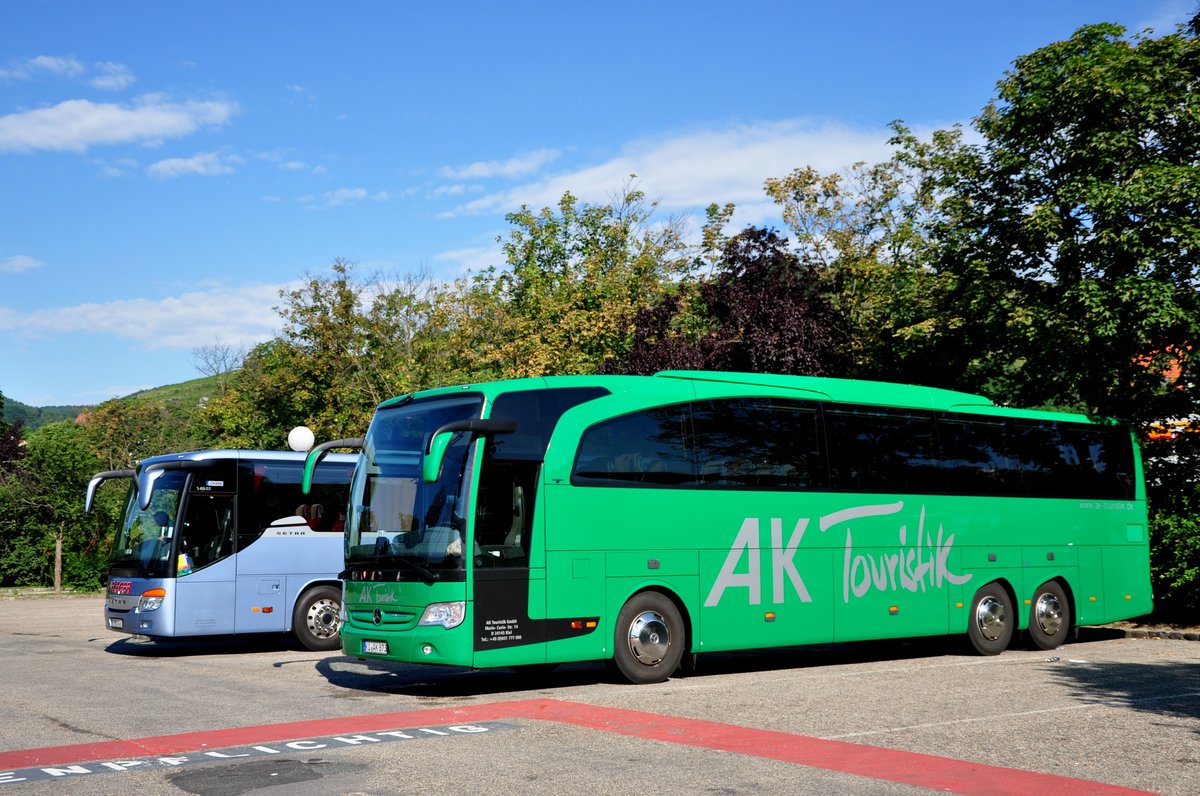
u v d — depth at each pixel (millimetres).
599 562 13422
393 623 12977
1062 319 20234
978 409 17828
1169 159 20516
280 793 7473
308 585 19812
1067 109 20750
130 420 55250
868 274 29609
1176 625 21078
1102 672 14711
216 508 19188
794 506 15328
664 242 44312
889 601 16203
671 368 25375
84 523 47062
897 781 7801
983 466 17703
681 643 14094
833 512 15719
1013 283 22047
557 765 8375
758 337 24016
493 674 15344
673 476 14227
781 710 11297
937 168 26109
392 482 13539
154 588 18578
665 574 13977
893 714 11000
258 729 10211
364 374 40719
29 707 11906
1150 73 20578
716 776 7965
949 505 17109
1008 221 22078
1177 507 21234
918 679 14117
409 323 40219
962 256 23109
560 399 13555
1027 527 18125
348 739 9586
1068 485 18859
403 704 12016
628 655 13594
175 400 67688
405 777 7957
